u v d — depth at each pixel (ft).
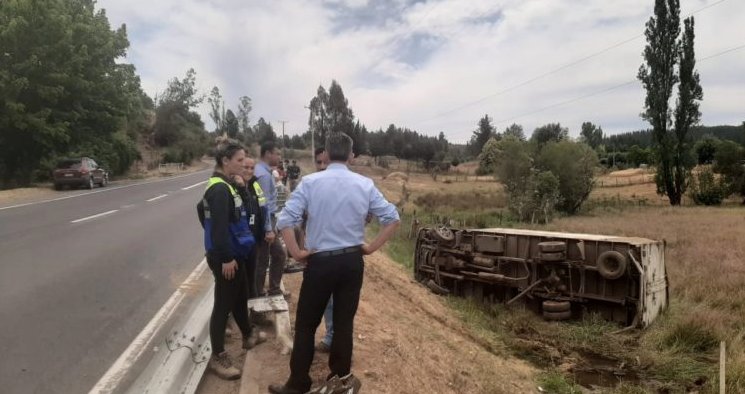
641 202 120.16
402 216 82.12
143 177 151.33
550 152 102.06
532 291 32.60
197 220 51.19
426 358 20.71
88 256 32.73
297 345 13.48
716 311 29.96
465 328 29.50
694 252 46.39
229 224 15.12
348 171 13.76
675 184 124.47
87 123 110.93
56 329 19.42
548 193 89.66
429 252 38.01
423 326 26.40
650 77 125.70
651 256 30.22
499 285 34.68
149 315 21.33
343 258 13.14
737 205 118.01
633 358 25.72
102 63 111.34
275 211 21.12
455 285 36.86
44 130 94.07
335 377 13.09
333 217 13.10
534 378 23.30
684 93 121.90
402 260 46.98
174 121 277.23
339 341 13.47
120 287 25.59
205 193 14.71
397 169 280.72
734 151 119.75
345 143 13.76
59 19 94.63
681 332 26.86
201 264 31.17
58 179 91.76
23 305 22.22
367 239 51.03
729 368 22.31
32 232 41.60
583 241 31.19
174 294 24.52
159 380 14.39
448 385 19.15
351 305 13.47
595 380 23.47
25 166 103.30
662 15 124.57
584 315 30.86
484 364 23.45
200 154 291.79
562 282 31.91
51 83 95.66
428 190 154.71
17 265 29.68
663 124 124.57
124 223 48.29
